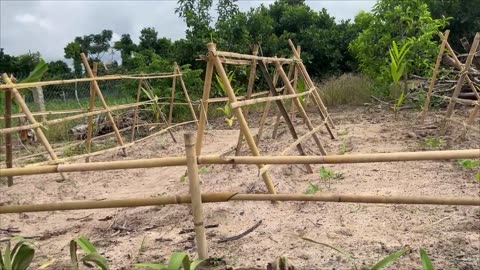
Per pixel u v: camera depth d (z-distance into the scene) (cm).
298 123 831
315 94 654
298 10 1508
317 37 1430
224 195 265
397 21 932
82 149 748
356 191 402
